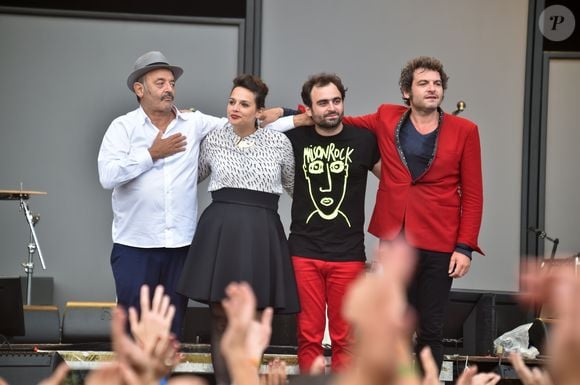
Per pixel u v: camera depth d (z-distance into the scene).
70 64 14.35
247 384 2.04
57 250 14.23
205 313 10.59
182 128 8.33
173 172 8.22
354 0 14.39
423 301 8.25
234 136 8.20
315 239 8.16
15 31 14.30
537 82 14.48
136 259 8.19
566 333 1.58
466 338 10.35
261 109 8.28
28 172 14.25
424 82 8.15
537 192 14.45
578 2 14.51
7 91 14.28
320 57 14.35
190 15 14.38
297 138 8.24
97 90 14.38
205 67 14.43
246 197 8.03
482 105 14.48
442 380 9.52
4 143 14.25
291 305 7.98
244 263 7.88
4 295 9.81
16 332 9.97
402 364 1.51
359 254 8.20
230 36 14.44
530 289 1.67
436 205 8.16
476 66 14.51
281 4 14.34
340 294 8.16
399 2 14.41
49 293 13.90
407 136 8.25
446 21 14.46
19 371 8.46
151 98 8.24
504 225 14.41
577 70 14.58
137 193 8.18
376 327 1.47
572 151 14.54
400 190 8.17
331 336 8.23
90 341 10.43
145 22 14.41
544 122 14.49
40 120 14.30
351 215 8.18
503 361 9.67
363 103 14.38
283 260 8.03
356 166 8.17
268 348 9.89
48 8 14.28
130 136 8.29
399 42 14.41
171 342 2.67
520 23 14.52
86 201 14.31
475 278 14.37
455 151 8.18
